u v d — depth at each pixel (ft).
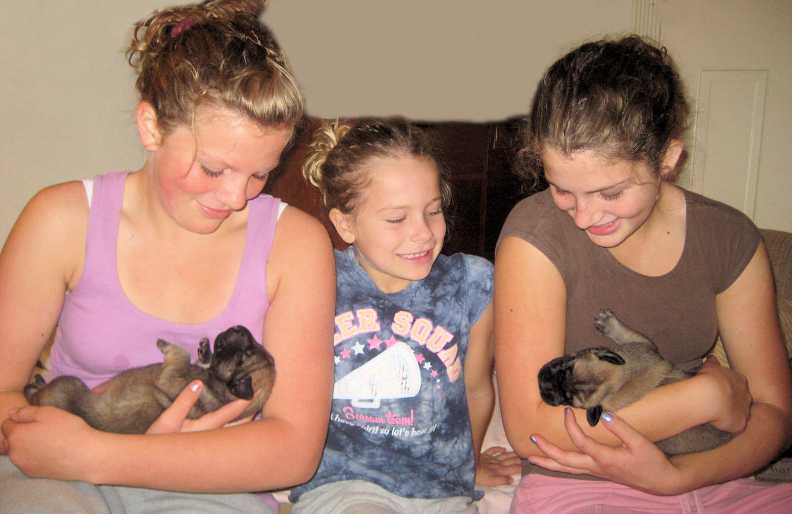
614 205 3.92
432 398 4.78
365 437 4.76
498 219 8.98
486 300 4.97
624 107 3.74
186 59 3.63
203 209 3.87
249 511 4.13
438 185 4.77
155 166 3.97
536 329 4.29
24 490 3.57
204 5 4.19
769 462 4.34
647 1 12.27
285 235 4.30
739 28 12.59
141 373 4.15
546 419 4.19
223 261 4.24
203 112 3.58
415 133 4.77
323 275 4.27
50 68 7.61
